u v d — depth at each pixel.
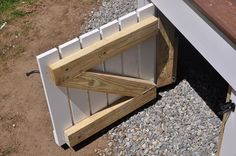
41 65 1.60
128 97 1.90
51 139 1.92
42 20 2.41
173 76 1.99
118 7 2.39
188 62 2.11
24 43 2.31
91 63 1.68
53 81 1.63
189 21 1.48
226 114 1.49
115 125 1.93
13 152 1.90
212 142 1.81
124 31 1.70
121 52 1.74
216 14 1.30
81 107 1.81
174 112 1.93
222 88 2.00
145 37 1.76
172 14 1.58
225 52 1.34
